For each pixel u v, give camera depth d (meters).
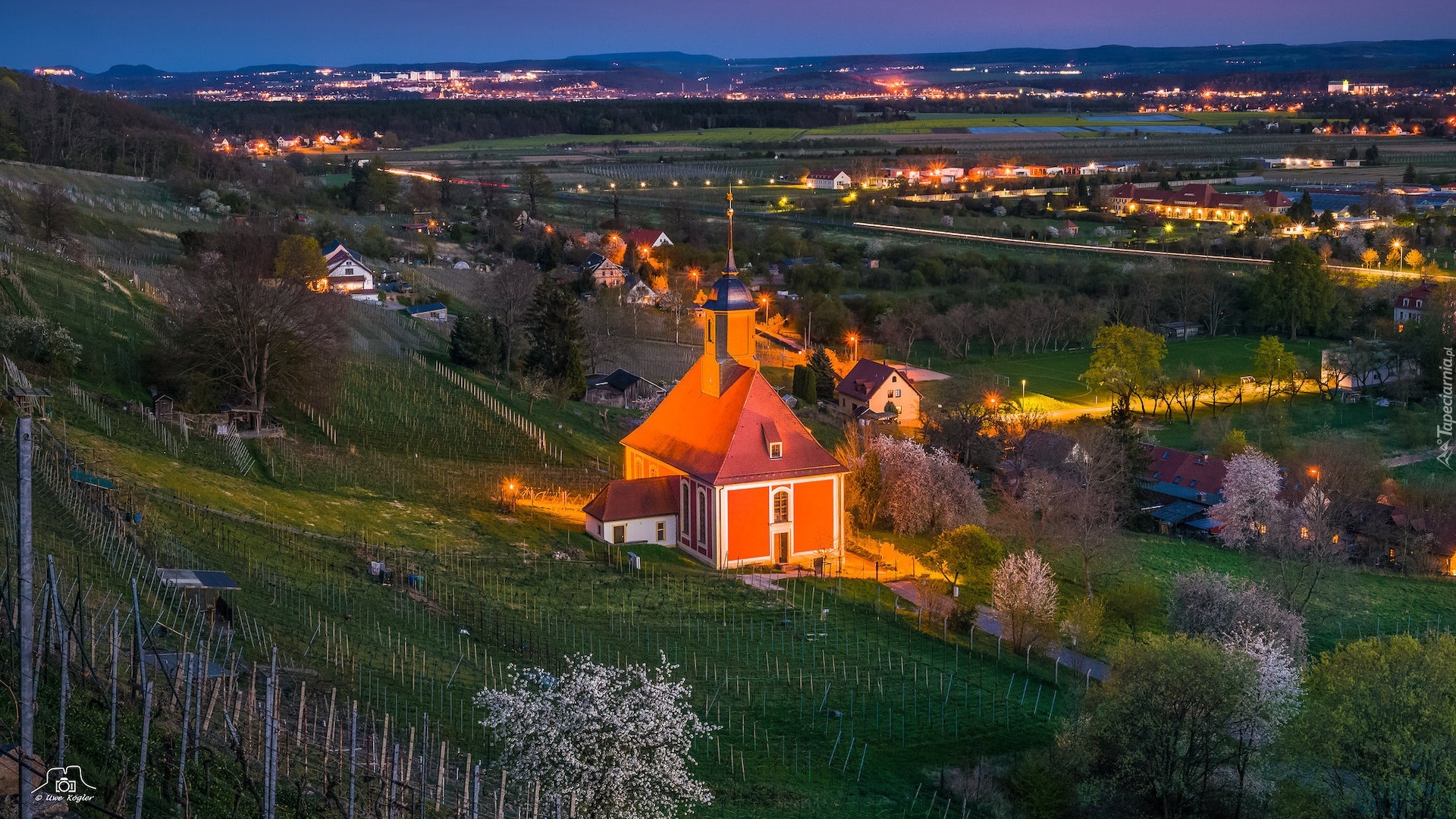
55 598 44.81
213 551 74.12
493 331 160.12
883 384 168.38
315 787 46.72
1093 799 64.56
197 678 49.38
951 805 63.88
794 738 69.06
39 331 106.19
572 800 49.28
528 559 92.25
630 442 111.00
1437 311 195.25
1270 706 68.50
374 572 80.06
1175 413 177.88
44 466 78.25
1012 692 78.69
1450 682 64.19
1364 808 62.69
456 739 59.19
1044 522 112.81
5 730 40.19
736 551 98.88
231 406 116.81
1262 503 121.31
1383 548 122.50
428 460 117.06
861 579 98.69
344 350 143.50
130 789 40.47
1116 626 95.56
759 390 102.00
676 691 58.78
